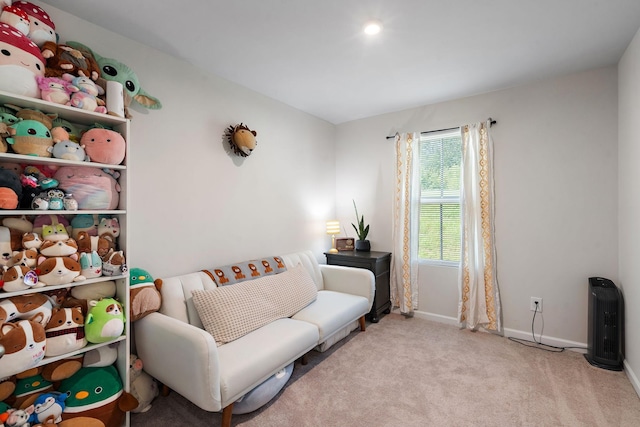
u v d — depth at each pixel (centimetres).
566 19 181
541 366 230
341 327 251
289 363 197
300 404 187
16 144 141
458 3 166
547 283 269
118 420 159
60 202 150
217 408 152
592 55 226
